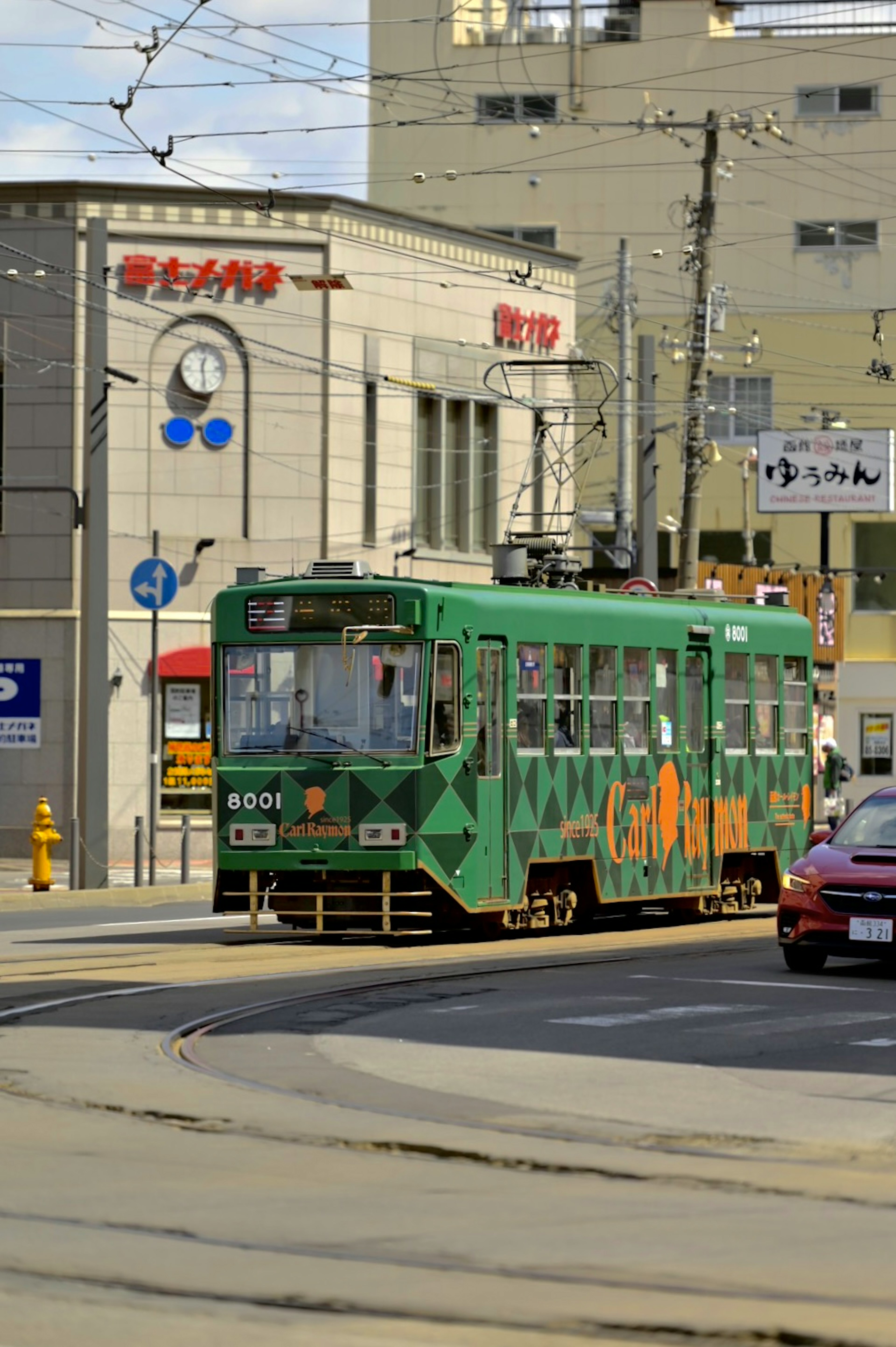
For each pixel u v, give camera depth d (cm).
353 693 7612
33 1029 5219
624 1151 3716
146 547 13612
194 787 13700
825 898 6675
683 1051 4941
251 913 7731
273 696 7719
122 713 13488
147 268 13588
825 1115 4091
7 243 13450
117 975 6462
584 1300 2636
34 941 7956
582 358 12744
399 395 14612
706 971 6819
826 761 15950
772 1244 2977
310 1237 2980
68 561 13462
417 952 7369
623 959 7219
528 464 9706
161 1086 4366
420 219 14688
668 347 18388
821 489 19225
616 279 18025
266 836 7644
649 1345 2441
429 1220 3105
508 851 7875
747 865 9569
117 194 13525
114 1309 2569
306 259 14038
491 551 15488
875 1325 2536
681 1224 3102
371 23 12594
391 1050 4922
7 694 13512
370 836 7494
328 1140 3781
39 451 13462
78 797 13438
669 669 8925
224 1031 5241
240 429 13912
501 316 15400
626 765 8594
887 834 6994
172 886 11212
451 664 7631
